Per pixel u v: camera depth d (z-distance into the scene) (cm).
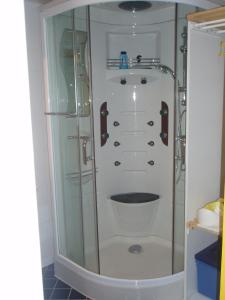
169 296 217
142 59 291
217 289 197
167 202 293
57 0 223
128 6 269
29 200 65
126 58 289
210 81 189
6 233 64
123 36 293
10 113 61
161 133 293
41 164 270
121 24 288
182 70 224
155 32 285
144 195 309
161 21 278
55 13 227
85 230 248
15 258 65
